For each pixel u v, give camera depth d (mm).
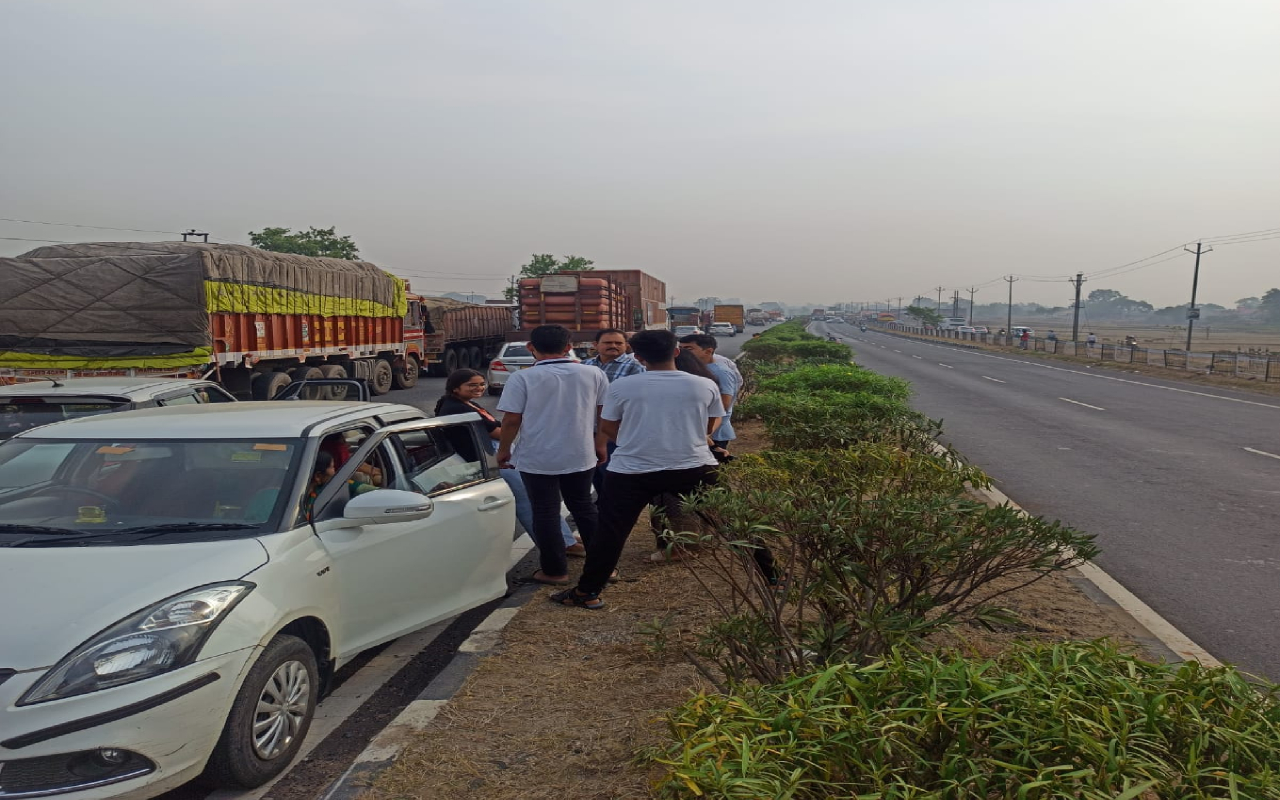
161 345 14797
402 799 3326
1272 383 28750
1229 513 9023
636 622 5320
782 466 4406
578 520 6207
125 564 3543
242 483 4191
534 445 6008
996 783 2248
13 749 2945
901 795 2166
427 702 4234
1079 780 2139
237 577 3568
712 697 2688
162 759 3152
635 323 34844
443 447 5543
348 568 4227
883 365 40281
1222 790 2184
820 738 2307
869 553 3533
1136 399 23328
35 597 3307
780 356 26484
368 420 4984
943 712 2332
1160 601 6105
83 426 4598
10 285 14633
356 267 21406
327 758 3926
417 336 26062
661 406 5418
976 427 16547
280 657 3668
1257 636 5441
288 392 7832
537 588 6129
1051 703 2352
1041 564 3549
